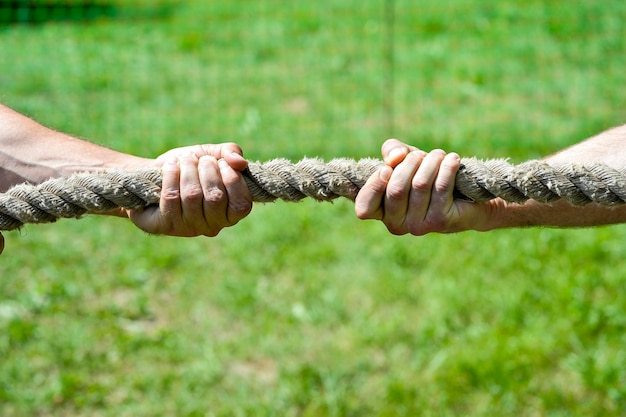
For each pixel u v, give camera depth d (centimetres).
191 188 126
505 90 396
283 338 235
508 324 233
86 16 518
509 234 271
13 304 250
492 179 125
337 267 262
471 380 215
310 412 210
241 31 491
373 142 344
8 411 213
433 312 240
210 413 212
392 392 213
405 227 128
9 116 138
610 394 211
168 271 265
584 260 260
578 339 226
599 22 465
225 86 412
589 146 134
